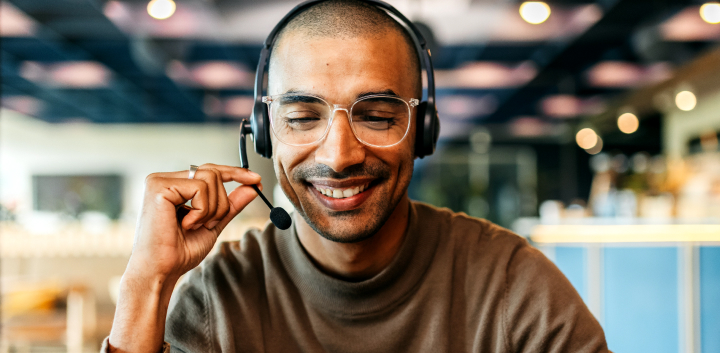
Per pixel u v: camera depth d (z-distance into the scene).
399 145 0.72
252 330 0.82
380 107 0.71
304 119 0.72
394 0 4.41
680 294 2.27
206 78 6.91
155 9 4.33
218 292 0.84
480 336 0.80
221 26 4.99
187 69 6.52
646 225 2.45
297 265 0.83
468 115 9.34
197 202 0.77
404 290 0.80
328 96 0.70
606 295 2.62
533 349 0.79
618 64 6.09
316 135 0.71
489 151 11.20
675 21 4.71
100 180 9.98
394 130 0.72
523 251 0.87
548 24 5.00
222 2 4.40
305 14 0.73
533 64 6.41
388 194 0.73
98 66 6.15
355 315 0.80
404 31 0.77
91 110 8.62
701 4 4.30
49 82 6.83
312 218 0.74
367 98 0.69
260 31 5.16
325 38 0.70
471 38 5.49
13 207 6.55
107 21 4.82
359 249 0.77
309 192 0.73
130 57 5.95
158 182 0.77
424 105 0.82
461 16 4.80
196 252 0.79
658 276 2.38
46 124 9.77
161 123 9.69
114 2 4.29
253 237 0.93
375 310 0.79
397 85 0.72
